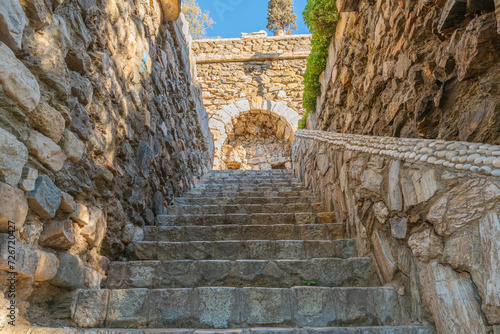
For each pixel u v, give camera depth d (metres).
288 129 10.11
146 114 3.15
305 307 1.85
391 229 1.99
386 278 2.05
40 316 1.63
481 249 1.28
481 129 1.37
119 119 2.59
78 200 1.99
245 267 2.28
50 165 1.66
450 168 1.46
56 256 1.72
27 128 1.53
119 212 2.50
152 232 2.95
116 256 2.48
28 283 1.49
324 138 3.70
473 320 1.29
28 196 1.49
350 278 2.24
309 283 2.23
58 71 1.75
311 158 4.52
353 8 2.96
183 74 4.98
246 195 4.64
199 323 1.79
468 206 1.36
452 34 1.61
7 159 1.37
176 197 4.27
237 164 10.49
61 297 1.76
